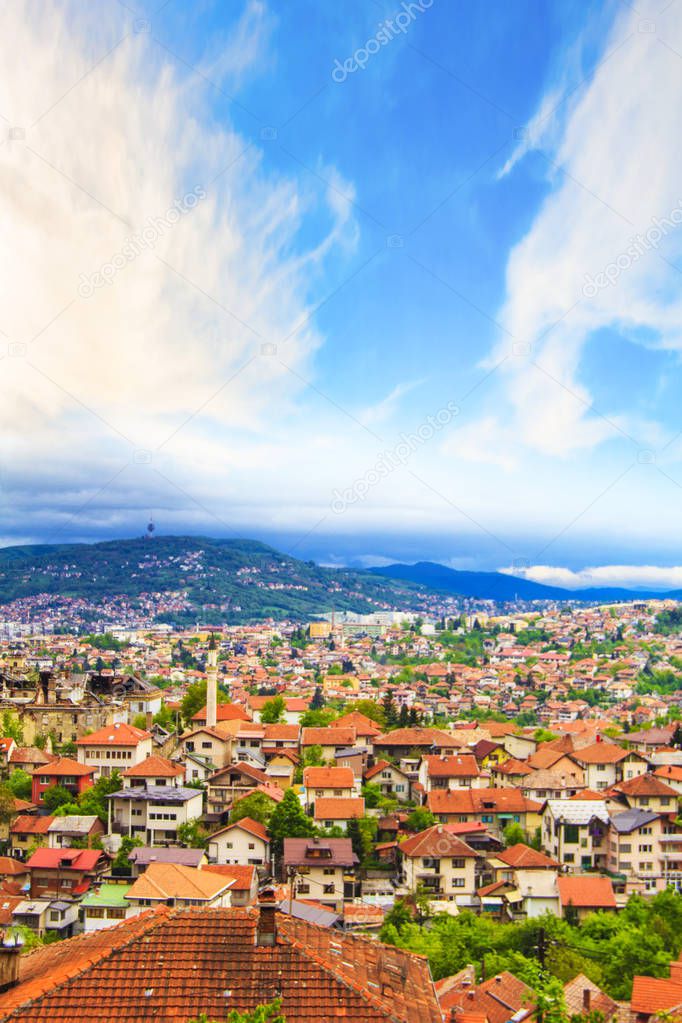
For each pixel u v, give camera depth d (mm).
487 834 132750
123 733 155125
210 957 36219
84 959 37344
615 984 83250
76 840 123250
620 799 145750
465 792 142125
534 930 92250
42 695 195250
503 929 95500
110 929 40906
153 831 126375
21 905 102250
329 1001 34562
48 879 111062
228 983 35125
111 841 126062
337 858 112625
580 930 97625
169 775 136750
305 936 39250
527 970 73000
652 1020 62188
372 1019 34000
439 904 110812
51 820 127062
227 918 38406
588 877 111562
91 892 105375
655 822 126500
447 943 91812
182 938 37156
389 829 133625
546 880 111562
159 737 178000
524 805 139375
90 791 138000
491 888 113062
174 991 34781
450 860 116062
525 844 132875
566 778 151125
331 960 37406
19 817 129375
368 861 124438
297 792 148875
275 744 180875
